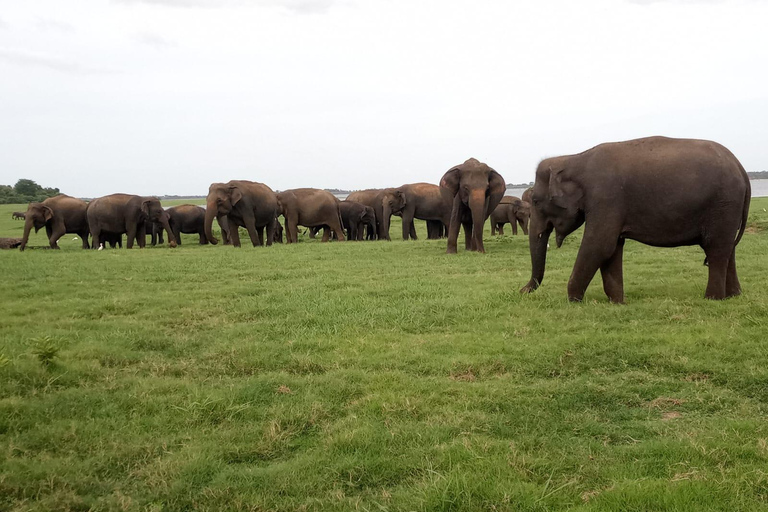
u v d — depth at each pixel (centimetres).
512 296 939
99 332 788
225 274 1366
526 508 348
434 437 444
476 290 1039
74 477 396
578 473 390
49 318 888
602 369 596
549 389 539
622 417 486
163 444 447
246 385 566
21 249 2442
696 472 377
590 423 469
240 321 867
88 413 504
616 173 862
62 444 447
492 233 3262
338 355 666
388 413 494
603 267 907
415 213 2875
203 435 464
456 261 1550
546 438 442
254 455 437
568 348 642
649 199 848
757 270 1193
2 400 511
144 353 698
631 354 619
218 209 2295
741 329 689
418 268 1418
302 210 2727
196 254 1891
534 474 388
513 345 674
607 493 356
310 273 1362
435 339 720
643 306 834
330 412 507
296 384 572
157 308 958
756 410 487
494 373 599
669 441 425
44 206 2520
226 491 380
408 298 982
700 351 618
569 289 901
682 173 834
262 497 374
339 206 3077
